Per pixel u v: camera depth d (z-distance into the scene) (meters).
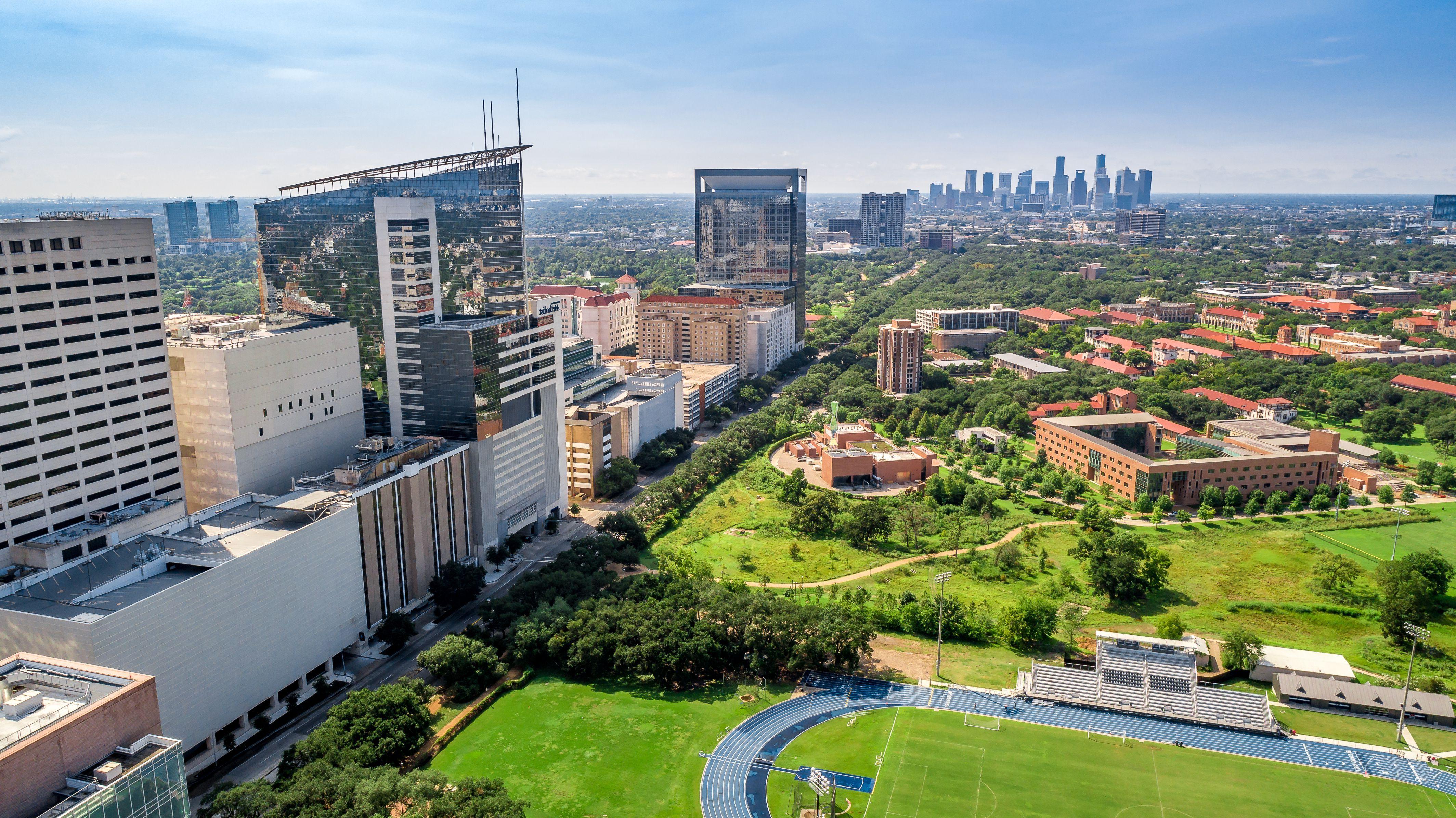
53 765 119.19
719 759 186.75
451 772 180.62
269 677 199.62
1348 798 175.38
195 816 167.75
